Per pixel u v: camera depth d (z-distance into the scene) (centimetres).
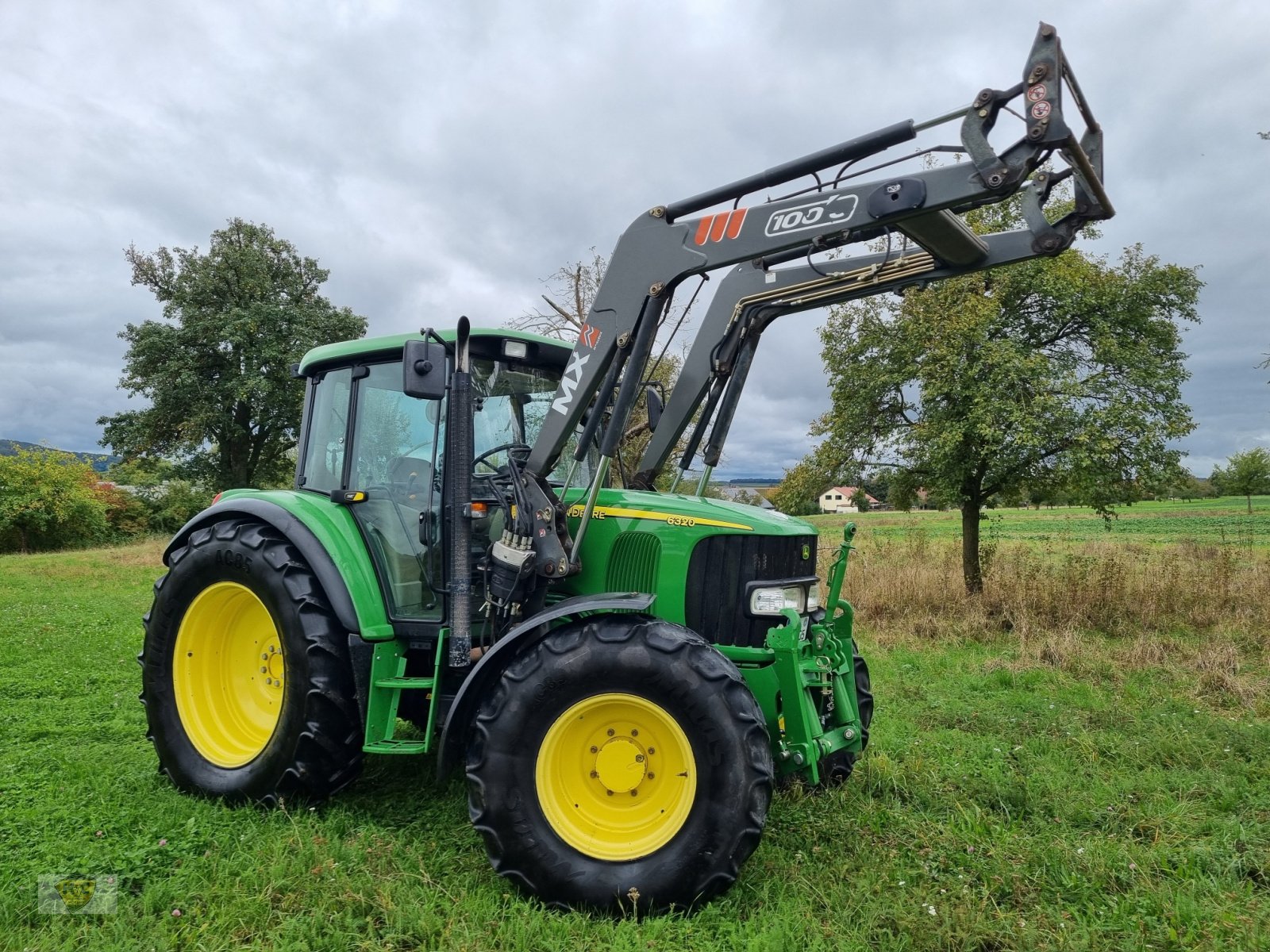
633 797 318
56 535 3105
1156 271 786
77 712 544
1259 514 4150
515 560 354
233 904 289
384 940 274
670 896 295
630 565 374
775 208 334
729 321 429
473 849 342
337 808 375
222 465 3266
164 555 439
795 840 355
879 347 870
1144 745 480
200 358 3142
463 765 433
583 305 1332
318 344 3145
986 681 648
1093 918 294
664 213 353
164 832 345
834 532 1747
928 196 305
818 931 279
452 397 362
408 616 387
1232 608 855
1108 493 801
